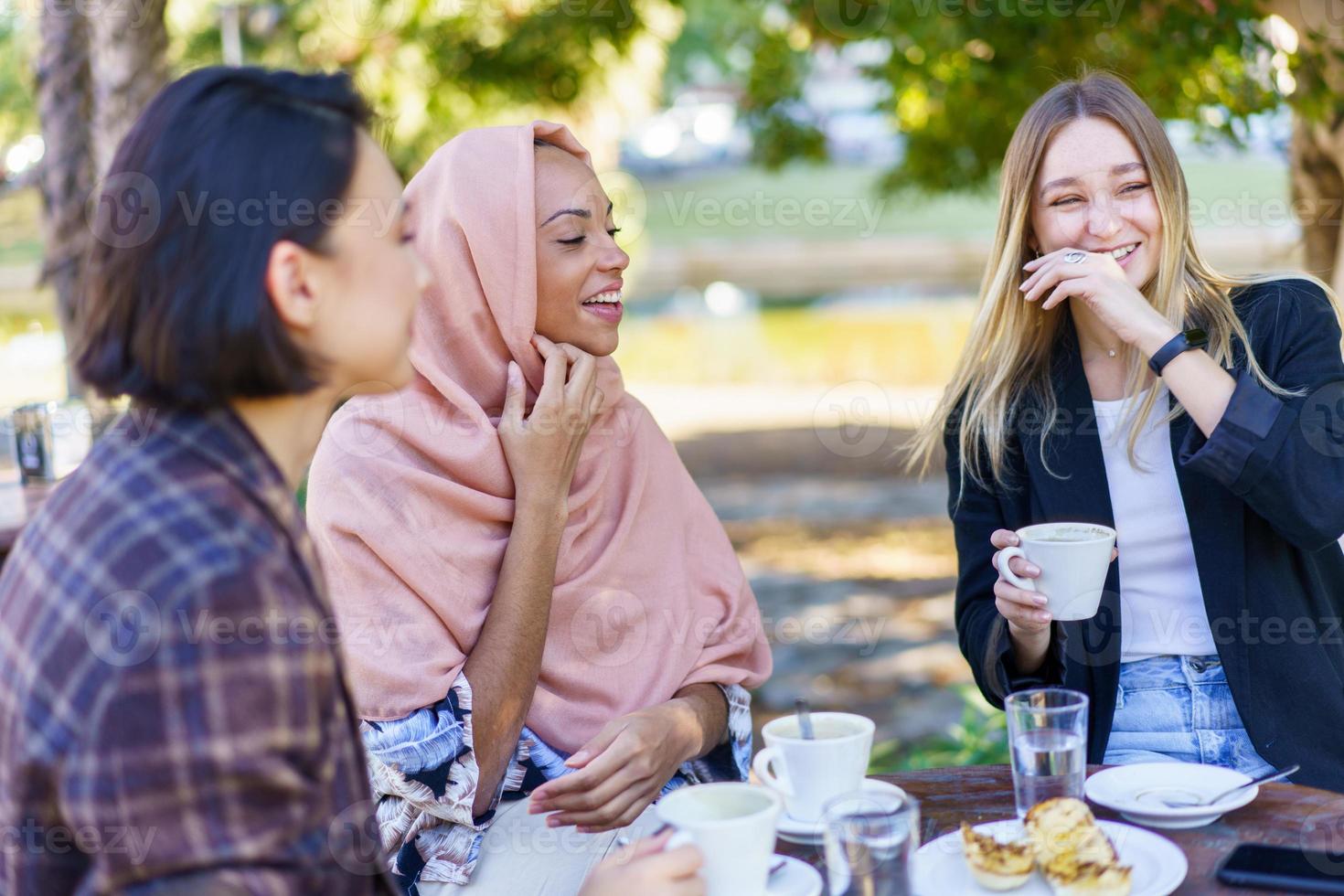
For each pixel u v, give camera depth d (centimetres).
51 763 113
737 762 237
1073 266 219
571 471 217
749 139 867
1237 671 218
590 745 198
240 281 120
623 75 652
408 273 133
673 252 2111
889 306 1853
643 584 234
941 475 950
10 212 563
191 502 118
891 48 589
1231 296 237
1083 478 234
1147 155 230
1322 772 216
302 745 117
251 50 616
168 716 110
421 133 617
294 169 123
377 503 212
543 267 223
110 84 427
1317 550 213
